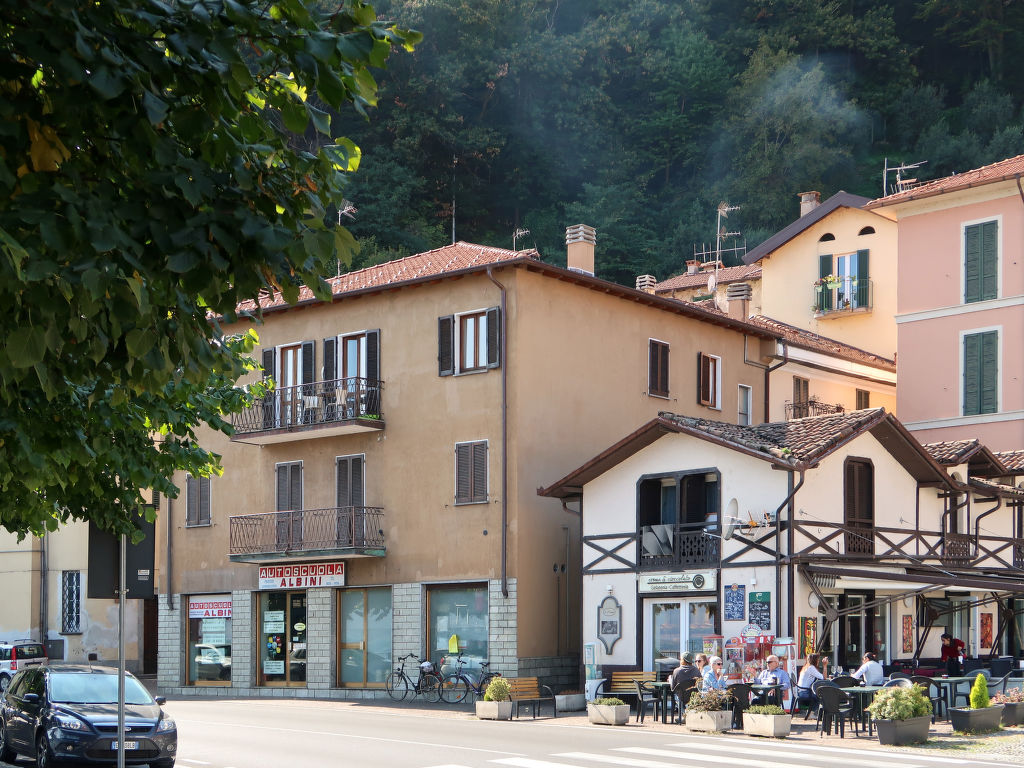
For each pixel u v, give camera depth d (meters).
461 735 22.30
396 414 33.03
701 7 95.31
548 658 30.31
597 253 80.06
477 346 31.59
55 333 5.77
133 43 5.68
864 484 28.22
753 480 26.64
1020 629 33.81
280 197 6.32
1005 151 79.38
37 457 9.11
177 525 37.97
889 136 87.88
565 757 18.61
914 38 95.00
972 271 37.50
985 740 20.47
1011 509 33.12
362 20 6.19
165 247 5.73
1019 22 90.12
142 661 46.00
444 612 31.47
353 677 33.16
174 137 6.14
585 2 93.44
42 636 45.44
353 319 34.38
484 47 80.94
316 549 32.72
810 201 56.25
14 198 5.53
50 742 17.50
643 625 28.25
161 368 6.18
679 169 88.62
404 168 76.00
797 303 49.22
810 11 92.00
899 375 38.84
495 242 81.25
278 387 35.66
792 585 25.69
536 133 83.94
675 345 35.91
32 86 6.01
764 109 84.62
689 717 22.91
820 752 19.14
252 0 6.03
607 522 29.20
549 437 31.28
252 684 35.22
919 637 29.66
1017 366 36.25
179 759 19.20
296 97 5.99
